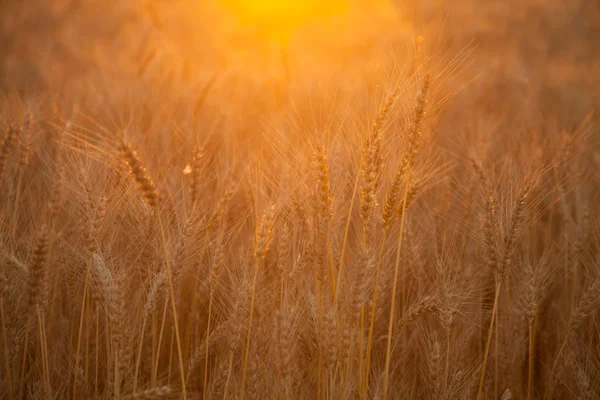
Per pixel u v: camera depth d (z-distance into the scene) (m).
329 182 1.70
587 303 1.81
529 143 2.37
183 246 1.74
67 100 2.77
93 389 1.80
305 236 1.74
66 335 1.83
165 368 1.87
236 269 1.79
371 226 1.70
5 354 1.71
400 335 1.84
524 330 1.83
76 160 1.77
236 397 1.71
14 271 1.75
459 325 1.86
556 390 1.85
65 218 1.90
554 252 2.02
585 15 6.48
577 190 2.04
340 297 1.71
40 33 6.00
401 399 1.81
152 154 2.04
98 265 1.66
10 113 2.09
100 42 5.34
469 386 1.79
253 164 1.91
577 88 3.91
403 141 1.70
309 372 1.75
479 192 1.90
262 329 1.71
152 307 1.72
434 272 1.85
